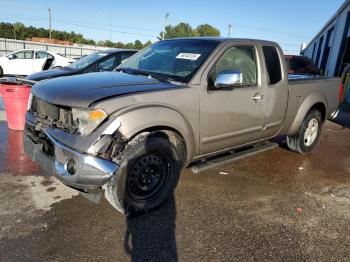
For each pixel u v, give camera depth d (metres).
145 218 3.25
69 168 2.86
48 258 2.61
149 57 4.24
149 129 3.15
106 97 2.96
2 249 2.68
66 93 3.09
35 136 3.38
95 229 3.03
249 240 2.99
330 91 5.70
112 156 2.91
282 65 4.60
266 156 5.47
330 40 20.77
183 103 3.36
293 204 3.75
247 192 3.99
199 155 3.77
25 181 3.95
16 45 32.19
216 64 3.74
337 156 5.75
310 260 2.77
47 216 3.20
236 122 3.99
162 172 3.33
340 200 3.93
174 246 2.85
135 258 2.67
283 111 4.71
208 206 3.57
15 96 5.93
